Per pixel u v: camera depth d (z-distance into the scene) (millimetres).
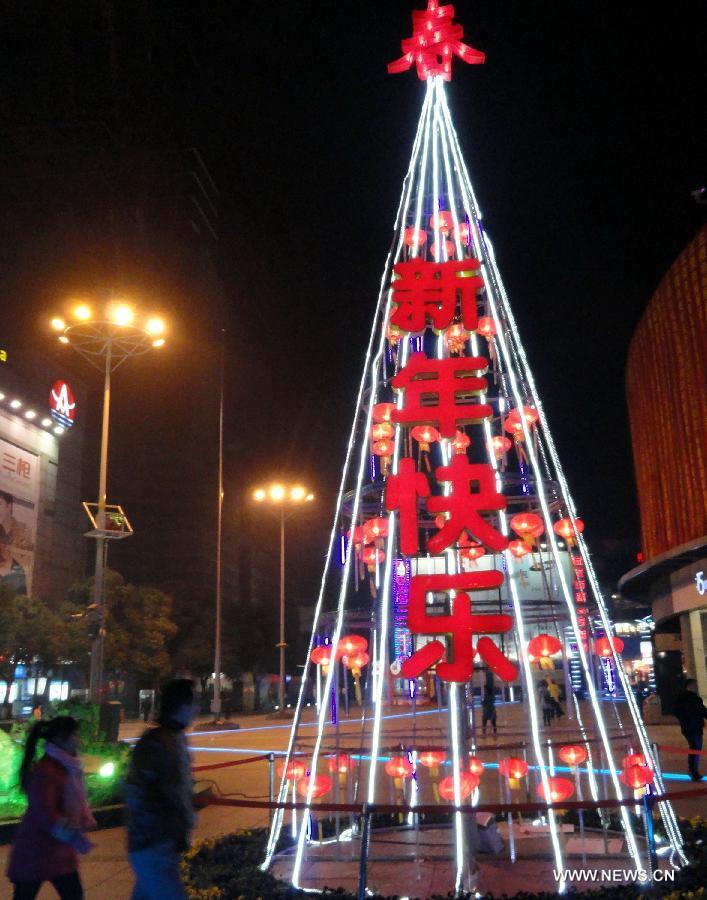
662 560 27297
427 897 7375
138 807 4883
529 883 7723
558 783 7801
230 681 62625
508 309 9484
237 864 8555
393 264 9695
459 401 8758
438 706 9227
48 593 53625
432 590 7695
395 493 7953
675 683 32906
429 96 10133
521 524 9094
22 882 5555
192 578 80875
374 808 6812
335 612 9070
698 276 24312
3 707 39969
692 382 24891
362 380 9648
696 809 11641
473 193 9539
